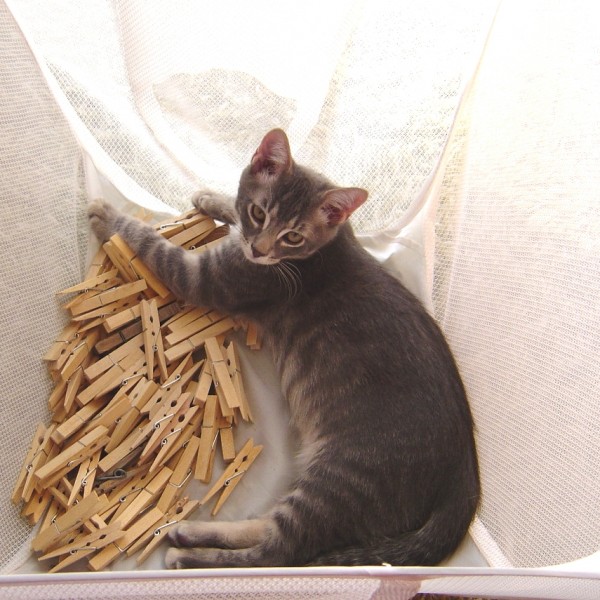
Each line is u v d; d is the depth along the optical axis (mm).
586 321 545
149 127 744
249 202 644
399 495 601
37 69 646
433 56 685
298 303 672
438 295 755
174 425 645
